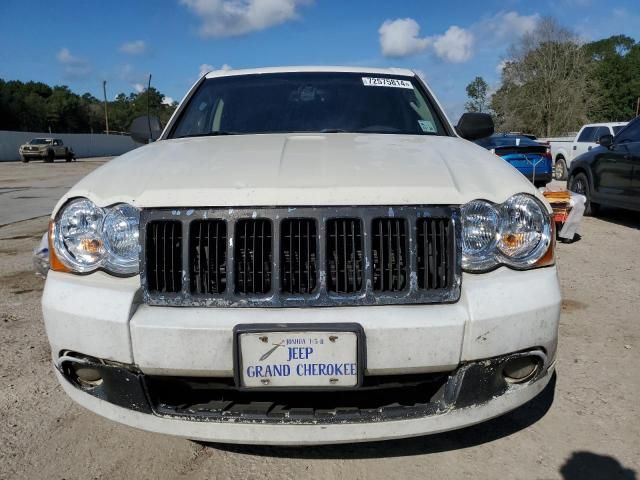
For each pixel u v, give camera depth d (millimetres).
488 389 2053
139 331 1963
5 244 7340
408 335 1935
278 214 2008
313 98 3451
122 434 2611
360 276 2016
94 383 2180
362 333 1914
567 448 2455
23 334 3861
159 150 2695
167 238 2045
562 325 3908
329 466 2357
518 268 2117
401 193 2041
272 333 1916
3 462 2383
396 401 2094
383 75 3738
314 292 2004
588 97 49750
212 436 2008
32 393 2988
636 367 3227
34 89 87812
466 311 1989
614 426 2617
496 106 52031
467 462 2371
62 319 2080
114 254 2098
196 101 3582
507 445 2488
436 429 2020
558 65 48125
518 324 2018
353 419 1966
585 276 5215
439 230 2047
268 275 2020
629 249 6469
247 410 2004
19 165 32625
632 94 67000
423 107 3488
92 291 2064
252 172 2180
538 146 12820
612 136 8359
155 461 2404
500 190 2168
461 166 2318
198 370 1963
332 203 2014
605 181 8398
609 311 4191
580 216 6699
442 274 2037
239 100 3484
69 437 2580
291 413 1981
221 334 1934
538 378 2168
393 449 2475
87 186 2246
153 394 2059
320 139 2820
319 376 1946
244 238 2016
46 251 3172
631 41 75312
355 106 3387
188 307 2018
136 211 2096
